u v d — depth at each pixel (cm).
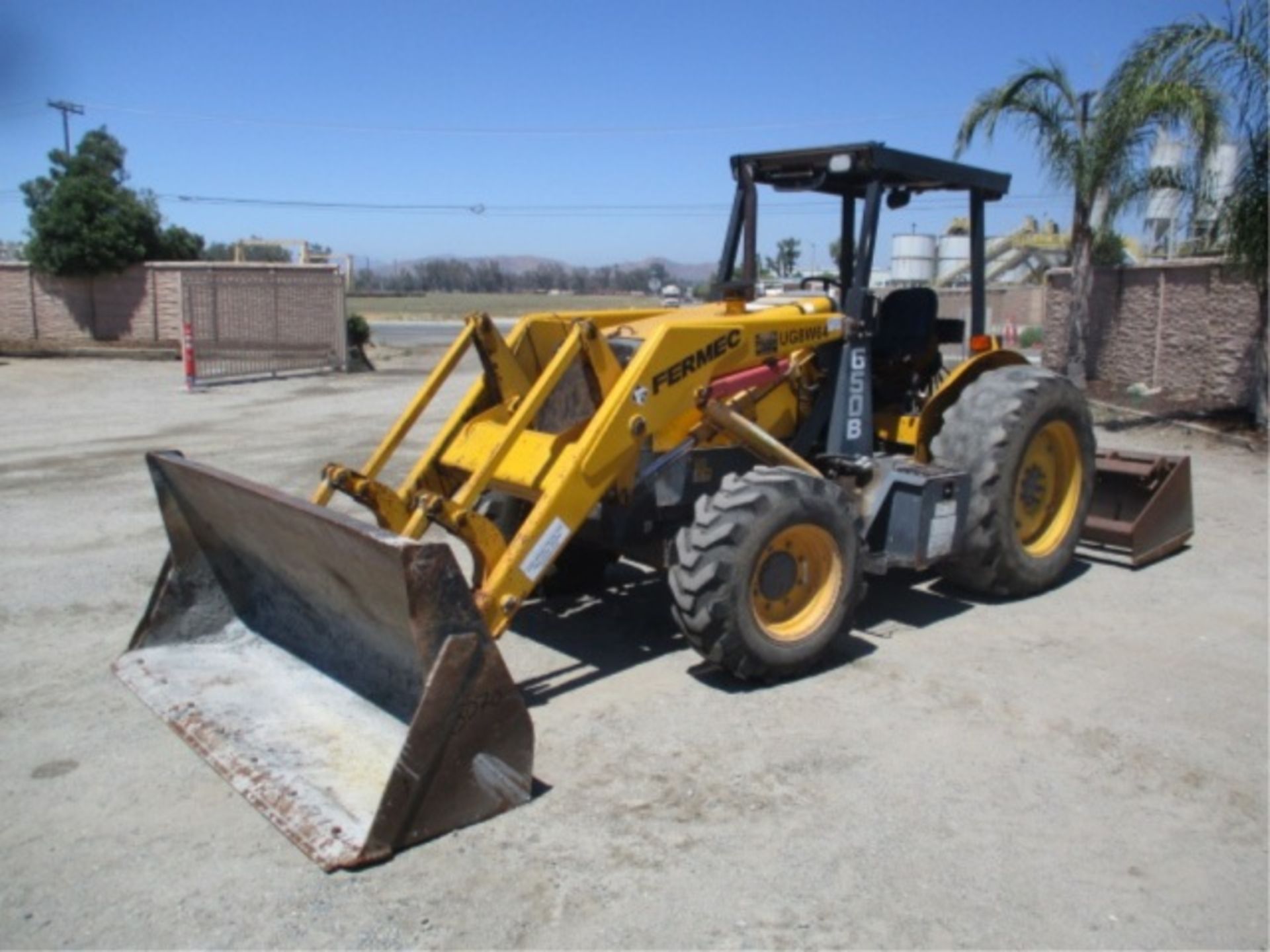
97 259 2391
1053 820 387
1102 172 1313
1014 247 3534
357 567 392
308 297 2092
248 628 519
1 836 375
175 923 327
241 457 1091
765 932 323
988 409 600
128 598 632
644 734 450
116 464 1057
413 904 336
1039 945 319
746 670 484
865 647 553
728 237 616
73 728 456
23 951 314
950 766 425
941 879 351
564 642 561
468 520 447
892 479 558
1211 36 1154
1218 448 1125
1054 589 652
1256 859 365
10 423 1351
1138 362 1587
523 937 321
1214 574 684
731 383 531
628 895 340
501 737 381
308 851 354
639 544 532
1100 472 757
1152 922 330
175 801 397
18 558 716
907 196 656
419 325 4453
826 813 389
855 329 584
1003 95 1431
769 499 475
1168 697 492
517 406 534
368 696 444
